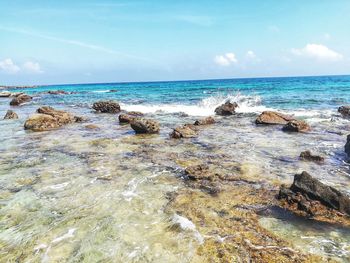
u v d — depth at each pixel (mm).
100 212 3219
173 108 13266
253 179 4082
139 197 3582
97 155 5480
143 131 7656
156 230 2822
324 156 5250
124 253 2475
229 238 2656
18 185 4035
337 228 2824
